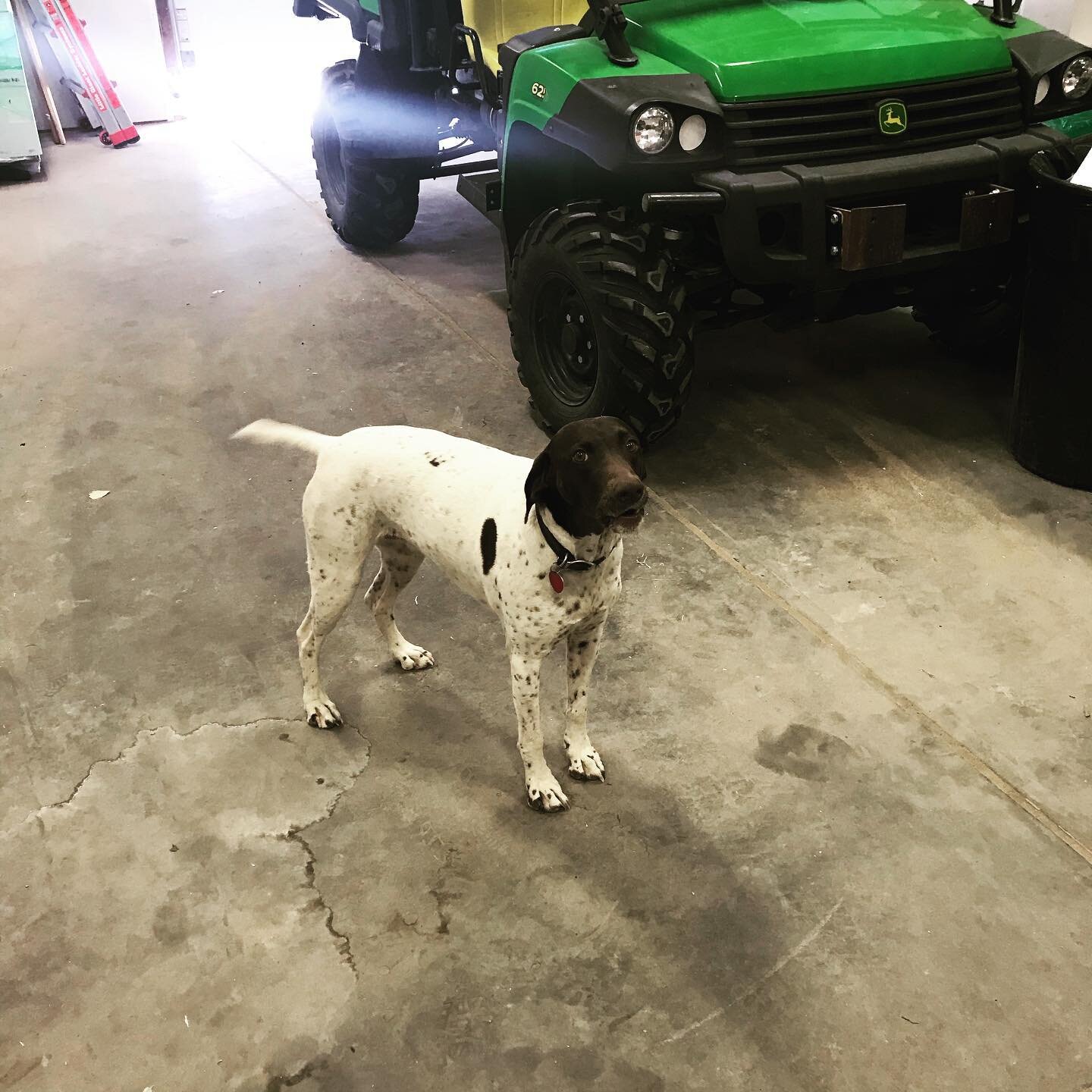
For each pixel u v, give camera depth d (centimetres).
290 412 450
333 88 588
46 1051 207
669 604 329
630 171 334
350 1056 204
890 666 301
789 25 361
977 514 366
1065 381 357
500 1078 199
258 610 333
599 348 365
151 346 514
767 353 482
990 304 441
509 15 480
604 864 243
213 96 1005
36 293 581
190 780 270
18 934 230
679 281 356
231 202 728
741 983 216
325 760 275
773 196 329
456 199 728
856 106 347
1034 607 322
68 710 295
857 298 389
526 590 226
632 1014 210
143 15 899
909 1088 195
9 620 330
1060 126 390
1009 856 242
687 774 267
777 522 366
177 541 367
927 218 386
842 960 220
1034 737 275
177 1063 204
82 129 935
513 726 286
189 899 238
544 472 213
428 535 251
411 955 223
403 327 526
